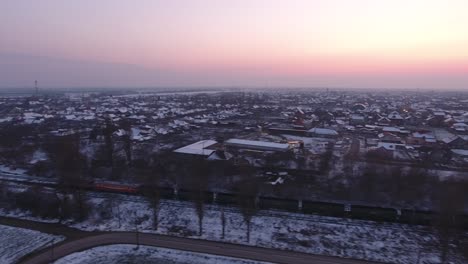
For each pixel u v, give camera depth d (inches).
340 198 2645.2
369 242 1979.6
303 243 1962.4
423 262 1772.9
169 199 2628.0
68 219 2295.8
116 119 6909.5
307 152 4074.8
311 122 6722.4
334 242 1979.6
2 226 2201.0
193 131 5787.4
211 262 1737.2
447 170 3449.8
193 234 2071.9
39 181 3043.8
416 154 4050.2
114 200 2593.5
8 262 1752.0
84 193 2623.0
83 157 3499.0
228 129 6028.5
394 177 2928.2
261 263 1728.6
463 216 2139.5
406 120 7229.3
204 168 3142.2
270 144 4158.5
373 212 2256.4
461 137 4729.3
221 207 2463.1
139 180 3053.6
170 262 1737.2
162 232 2100.1
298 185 2883.9
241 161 3398.1
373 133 5708.7
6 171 3437.5
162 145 4466.0
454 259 1796.3
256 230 2123.5
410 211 2223.2
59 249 1879.9
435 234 2065.7
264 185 2819.9
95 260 1760.6
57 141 4072.3
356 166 3476.9
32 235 2065.7
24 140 4712.1
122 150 4072.3
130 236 2043.6
